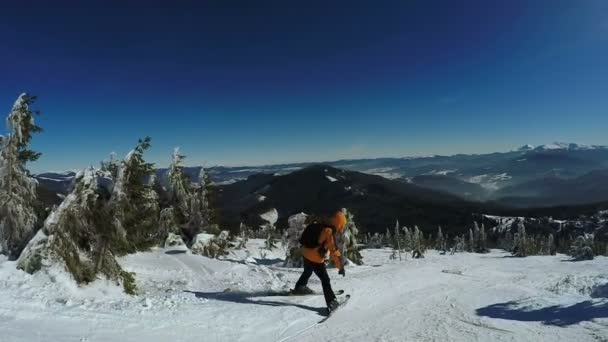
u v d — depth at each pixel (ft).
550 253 263.70
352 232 90.48
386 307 28.35
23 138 31.63
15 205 30.40
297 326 21.03
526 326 22.48
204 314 21.24
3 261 27.50
